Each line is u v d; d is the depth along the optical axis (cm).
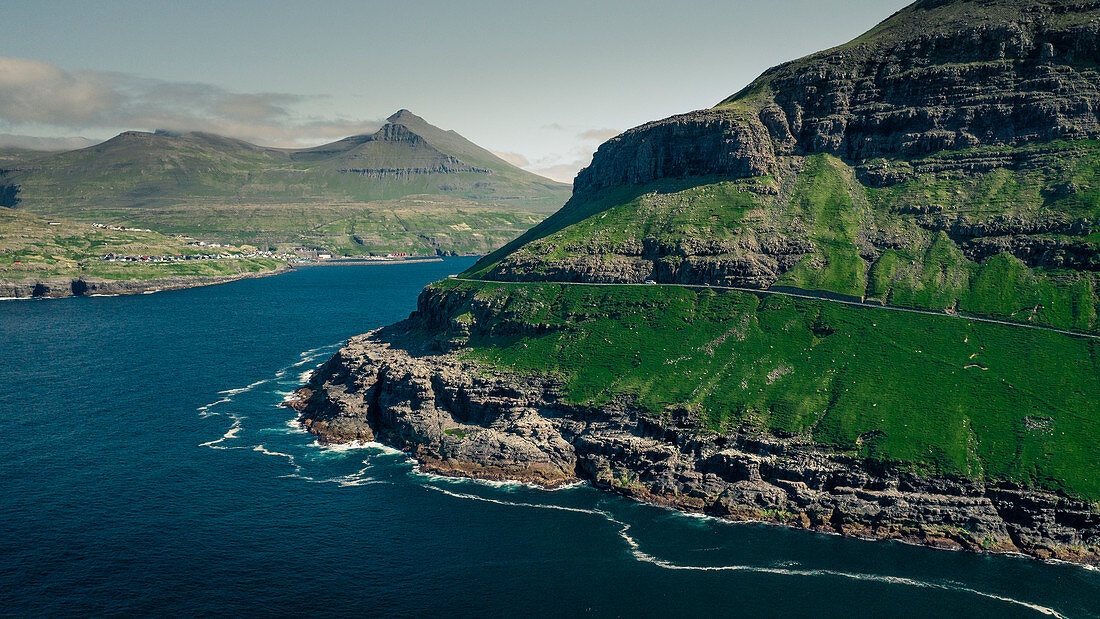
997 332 17312
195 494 15438
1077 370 15775
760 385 17400
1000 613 11425
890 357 17362
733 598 11850
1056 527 13312
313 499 15362
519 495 15788
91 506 14712
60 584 11875
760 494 14938
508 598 11812
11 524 13838
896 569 12725
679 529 14238
